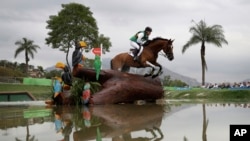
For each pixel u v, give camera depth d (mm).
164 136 6297
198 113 11469
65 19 58500
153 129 7289
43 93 33906
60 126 7887
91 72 16891
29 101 23078
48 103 17094
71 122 8727
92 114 11039
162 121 8898
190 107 14766
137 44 18031
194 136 6258
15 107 15516
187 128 7406
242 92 29891
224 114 10992
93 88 16875
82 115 10719
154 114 11039
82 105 15984
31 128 7559
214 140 5797
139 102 17641
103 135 6477
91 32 59000
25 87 44312
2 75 68000
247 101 21891
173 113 11398
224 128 7340
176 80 66312
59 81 16969
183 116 10336
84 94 15969
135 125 8023
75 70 16703
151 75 18219
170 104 17203
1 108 14648
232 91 30422
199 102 20266
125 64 18516
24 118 10016
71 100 16391
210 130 7043
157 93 18297
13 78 54750
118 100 16750
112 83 17031
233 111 12352
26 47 83625
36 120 9375
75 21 59938
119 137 6230
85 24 59938
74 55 16750
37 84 49938
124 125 7996
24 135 6484
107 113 11438
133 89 17156
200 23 49406
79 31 58688
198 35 49219
